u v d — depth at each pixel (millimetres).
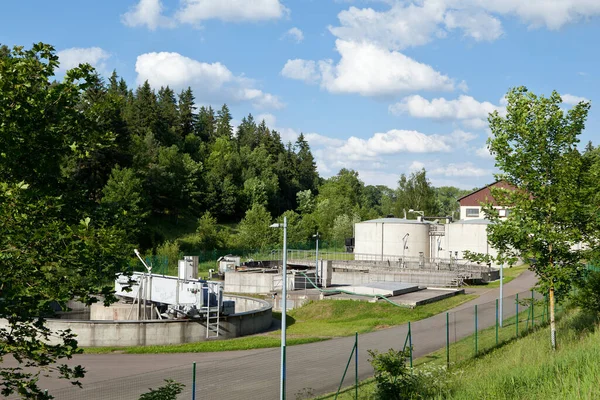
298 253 80312
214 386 19578
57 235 8039
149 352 27141
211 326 31484
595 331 20719
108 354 26719
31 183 9500
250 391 18812
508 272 59000
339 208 126000
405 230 69375
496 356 21859
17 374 9000
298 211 151750
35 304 8492
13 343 8938
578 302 23672
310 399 17594
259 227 89812
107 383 20203
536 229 19516
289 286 48469
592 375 12789
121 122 83875
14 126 8945
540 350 19281
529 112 20156
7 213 7816
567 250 19859
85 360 25078
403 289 44844
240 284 51500
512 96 20359
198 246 87375
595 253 19938
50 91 9305
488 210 21000
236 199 128625
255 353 26438
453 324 32344
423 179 110312
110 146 10461
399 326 33312
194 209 115875
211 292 32312
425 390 15078
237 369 22391
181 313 32188
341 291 42938
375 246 71062
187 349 27484
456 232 68375
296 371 21891
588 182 19469
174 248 70500
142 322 29531
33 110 9102
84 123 10148
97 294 9359
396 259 69188
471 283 52812
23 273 8289
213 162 140000
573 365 14648
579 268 20250
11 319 8852
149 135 120438
